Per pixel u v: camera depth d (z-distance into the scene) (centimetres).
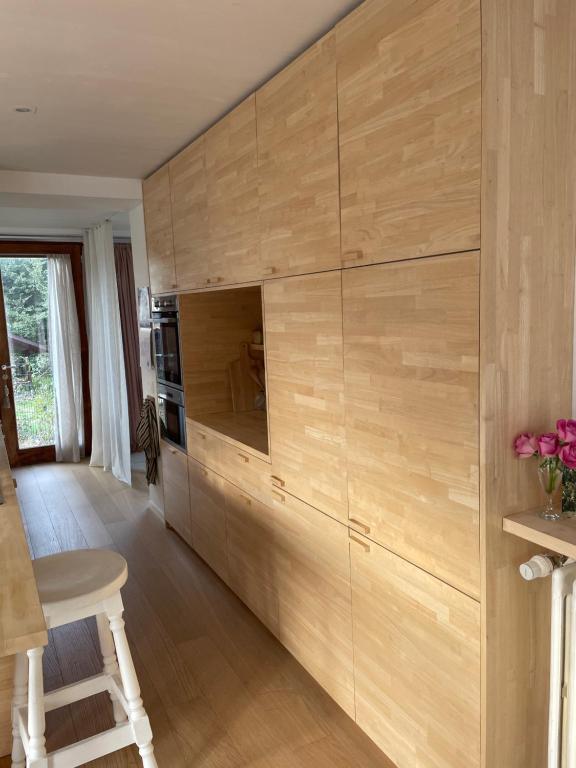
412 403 172
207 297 375
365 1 173
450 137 148
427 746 182
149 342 445
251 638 289
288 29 199
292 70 214
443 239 154
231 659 272
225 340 383
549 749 157
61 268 651
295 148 218
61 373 657
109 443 617
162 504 460
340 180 193
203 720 233
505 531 153
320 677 247
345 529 213
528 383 154
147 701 246
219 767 210
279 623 278
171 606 324
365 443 196
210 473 346
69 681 264
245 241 267
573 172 154
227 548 330
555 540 139
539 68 145
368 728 215
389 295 176
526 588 159
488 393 148
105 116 280
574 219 156
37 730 169
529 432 156
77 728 230
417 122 158
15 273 639
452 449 159
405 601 184
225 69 230
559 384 160
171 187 356
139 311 463
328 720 230
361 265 188
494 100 139
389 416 182
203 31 198
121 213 529
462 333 152
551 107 148
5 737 200
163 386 420
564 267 156
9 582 153
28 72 227
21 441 659
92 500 523
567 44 149
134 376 687
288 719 232
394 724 198
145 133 309
